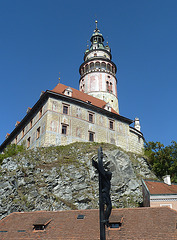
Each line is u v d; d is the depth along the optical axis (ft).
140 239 61.16
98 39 254.47
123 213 74.43
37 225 72.23
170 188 100.94
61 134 145.89
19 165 119.24
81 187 119.65
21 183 110.42
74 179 121.60
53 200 109.81
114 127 173.17
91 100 184.03
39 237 67.87
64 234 67.51
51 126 144.15
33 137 155.74
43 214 79.46
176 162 156.66
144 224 67.00
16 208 100.58
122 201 125.18
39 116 155.63
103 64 222.07
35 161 125.70
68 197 114.32
